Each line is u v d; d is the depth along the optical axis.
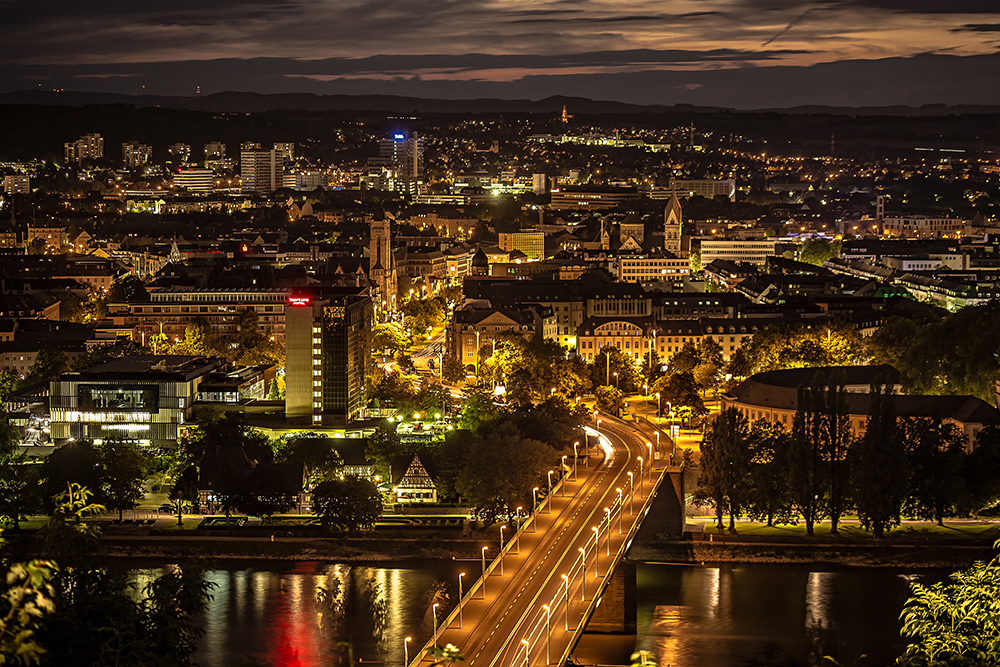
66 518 166.00
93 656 155.88
